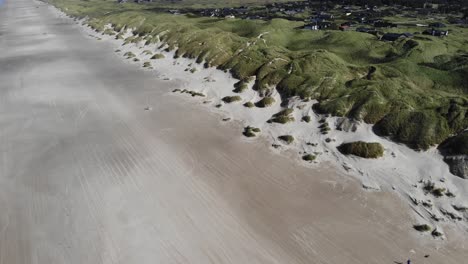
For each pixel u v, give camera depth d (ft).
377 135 99.19
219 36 204.23
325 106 114.73
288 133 110.01
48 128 124.47
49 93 162.40
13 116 136.46
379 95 110.93
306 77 133.28
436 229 68.85
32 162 101.71
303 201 79.82
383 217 73.36
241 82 149.59
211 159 99.25
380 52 184.65
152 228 73.67
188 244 69.15
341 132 104.32
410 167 86.28
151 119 128.36
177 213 77.82
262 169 93.20
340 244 67.10
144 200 82.69
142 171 94.73
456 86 130.21
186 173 92.94
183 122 124.57
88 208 80.69
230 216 76.23
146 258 66.18
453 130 90.07
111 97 153.89
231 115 127.85
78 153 105.81
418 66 141.90
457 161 81.82
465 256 62.54
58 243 70.85
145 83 171.73
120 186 88.48
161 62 206.69
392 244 66.33
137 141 111.96
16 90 168.55
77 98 154.51
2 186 90.68
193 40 211.82
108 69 202.49
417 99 107.04
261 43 187.42
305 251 65.98
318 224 72.49
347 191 82.23
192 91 153.17
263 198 81.51
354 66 146.61
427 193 77.92
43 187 89.45
